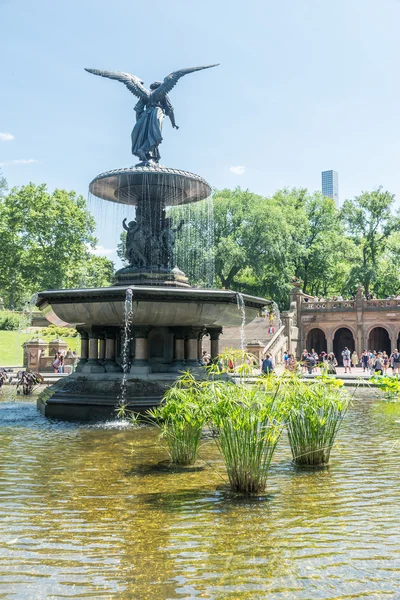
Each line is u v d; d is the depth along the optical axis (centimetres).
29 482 740
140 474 786
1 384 2462
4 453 945
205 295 1434
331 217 7062
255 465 679
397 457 918
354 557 473
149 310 1423
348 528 548
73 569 450
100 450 970
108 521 571
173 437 862
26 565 459
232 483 689
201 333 1677
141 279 1677
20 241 6444
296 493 681
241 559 468
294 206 7188
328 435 857
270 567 452
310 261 6862
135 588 414
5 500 652
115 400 1398
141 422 1320
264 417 682
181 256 5603
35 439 1086
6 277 6544
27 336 5344
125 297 1399
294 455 859
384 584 421
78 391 1465
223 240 6259
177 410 846
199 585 418
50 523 566
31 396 2183
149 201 1748
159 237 1741
